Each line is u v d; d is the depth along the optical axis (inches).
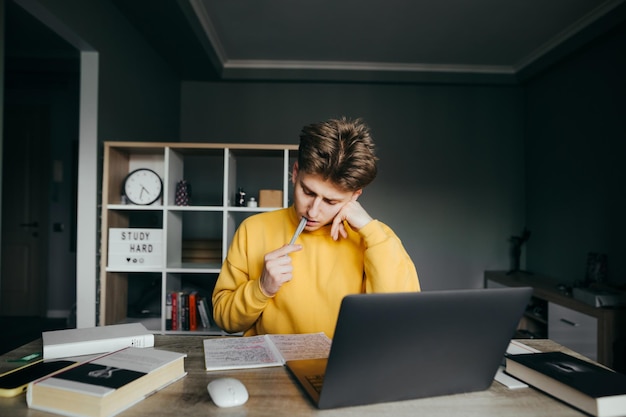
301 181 40.5
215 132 172.2
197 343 41.6
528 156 172.7
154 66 138.9
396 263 42.3
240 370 34.5
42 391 27.4
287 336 42.5
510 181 176.2
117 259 100.0
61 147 177.2
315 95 173.5
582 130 136.3
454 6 120.6
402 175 174.4
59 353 36.4
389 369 27.8
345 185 38.7
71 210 177.0
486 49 152.0
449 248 174.6
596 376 30.6
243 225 50.3
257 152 111.3
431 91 175.5
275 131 173.0
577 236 138.7
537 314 135.3
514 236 171.0
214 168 166.1
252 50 155.9
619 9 113.4
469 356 29.7
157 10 110.5
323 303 46.2
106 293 99.3
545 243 159.2
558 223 150.1
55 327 158.6
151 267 101.1
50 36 151.1
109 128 105.0
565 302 116.5
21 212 176.6
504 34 139.1
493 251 175.3
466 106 175.8
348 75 168.2
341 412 27.6
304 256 46.9
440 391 30.1
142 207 100.8
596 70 129.1
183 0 111.3
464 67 168.6
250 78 167.6
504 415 27.7
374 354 26.8
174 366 32.5
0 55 71.3
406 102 174.9
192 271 101.0
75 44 93.6
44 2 76.4
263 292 40.6
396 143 174.4
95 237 97.7
